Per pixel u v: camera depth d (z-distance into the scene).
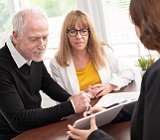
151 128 0.60
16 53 1.41
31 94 1.54
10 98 1.28
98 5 2.62
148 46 0.72
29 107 1.51
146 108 0.63
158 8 0.67
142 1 0.69
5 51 1.43
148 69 0.68
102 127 1.12
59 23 2.95
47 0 2.95
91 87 1.69
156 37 0.69
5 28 3.17
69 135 0.98
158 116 0.59
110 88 1.71
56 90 1.67
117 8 2.60
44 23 1.35
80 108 1.25
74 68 1.94
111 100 1.43
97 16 2.64
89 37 1.94
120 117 1.14
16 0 3.10
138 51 2.57
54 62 1.97
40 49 1.38
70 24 1.85
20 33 1.34
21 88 1.45
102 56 1.99
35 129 1.20
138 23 0.73
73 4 2.84
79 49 1.90
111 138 0.85
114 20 2.66
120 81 1.80
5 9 3.14
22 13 1.34
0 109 1.29
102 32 2.70
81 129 0.97
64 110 1.24
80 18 1.85
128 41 2.64
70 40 1.89
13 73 1.39
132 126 0.75
